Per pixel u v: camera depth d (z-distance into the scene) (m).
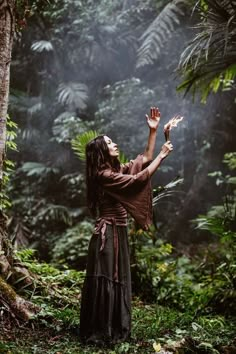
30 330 4.30
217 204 11.84
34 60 12.76
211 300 6.32
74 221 11.71
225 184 11.80
